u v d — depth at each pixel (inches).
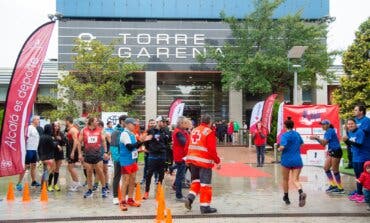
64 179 650.2
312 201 451.8
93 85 1224.8
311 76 1369.3
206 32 1601.9
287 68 1317.7
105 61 1268.5
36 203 452.4
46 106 1694.1
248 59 1333.7
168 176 667.4
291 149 426.6
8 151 420.8
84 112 1197.1
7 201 464.8
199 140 398.9
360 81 1272.1
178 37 1593.3
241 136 1462.8
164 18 1589.6
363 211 398.6
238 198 474.0
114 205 438.6
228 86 1400.1
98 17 1567.4
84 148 485.4
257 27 1401.3
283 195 485.7
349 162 720.3
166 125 629.3
